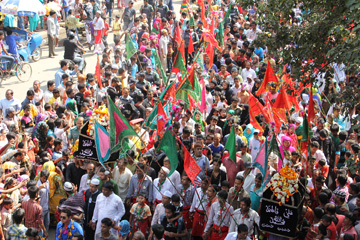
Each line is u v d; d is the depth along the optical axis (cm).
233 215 1009
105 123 1212
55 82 1784
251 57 2064
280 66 1059
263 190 977
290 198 952
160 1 2688
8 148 1261
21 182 1120
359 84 968
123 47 2145
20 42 2147
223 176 1182
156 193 1149
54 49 2441
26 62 2095
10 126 1405
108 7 2905
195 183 1152
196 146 1222
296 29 1020
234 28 2386
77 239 931
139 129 1331
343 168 1171
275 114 1215
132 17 2575
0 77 2033
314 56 995
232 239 951
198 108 1496
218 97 1589
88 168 1159
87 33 2467
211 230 1048
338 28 884
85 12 2458
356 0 820
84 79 1611
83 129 1197
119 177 1184
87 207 1109
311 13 1009
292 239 976
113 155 1209
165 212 1028
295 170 970
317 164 1239
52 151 1310
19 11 2169
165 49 2169
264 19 1062
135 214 1085
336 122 1495
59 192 1192
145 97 1734
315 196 1127
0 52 1995
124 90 1556
